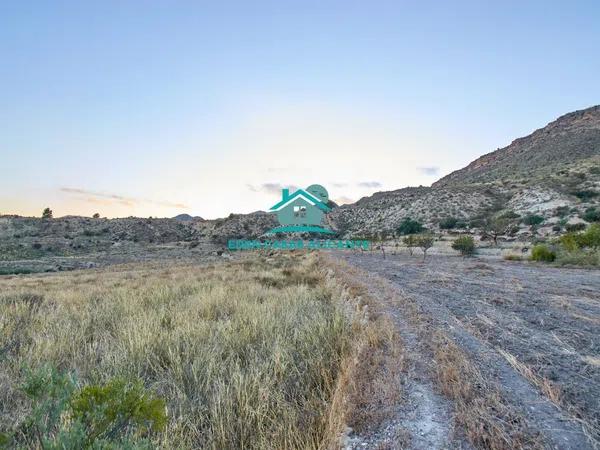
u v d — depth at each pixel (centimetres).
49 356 565
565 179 8625
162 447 317
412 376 414
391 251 4947
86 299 1183
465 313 774
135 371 534
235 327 723
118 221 11612
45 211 11056
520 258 2772
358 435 308
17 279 2870
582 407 347
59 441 243
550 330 643
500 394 370
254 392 441
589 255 2284
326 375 501
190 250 8669
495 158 19338
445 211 8888
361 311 796
